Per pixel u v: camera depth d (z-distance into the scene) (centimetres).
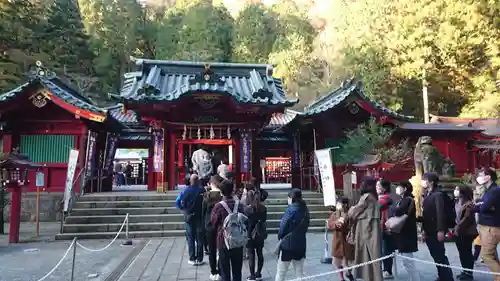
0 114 1558
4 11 2461
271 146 2261
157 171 1577
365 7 3350
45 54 2834
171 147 1642
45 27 3056
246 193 707
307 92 3691
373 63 3044
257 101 1492
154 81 1570
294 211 565
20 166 1102
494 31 2636
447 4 2744
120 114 2209
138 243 1105
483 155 2061
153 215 1280
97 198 1363
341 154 1828
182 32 4512
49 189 1600
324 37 4312
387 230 629
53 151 1622
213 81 1544
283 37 4419
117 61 4225
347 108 1834
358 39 3262
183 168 1741
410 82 3080
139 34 4641
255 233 682
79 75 3491
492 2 2538
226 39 4666
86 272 769
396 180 1817
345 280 693
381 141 1700
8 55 2495
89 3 4350
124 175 2677
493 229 581
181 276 730
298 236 559
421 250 970
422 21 2850
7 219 1506
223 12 5003
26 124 1622
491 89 2775
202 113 1628
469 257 704
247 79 1747
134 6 4859
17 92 1538
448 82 3070
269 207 1389
